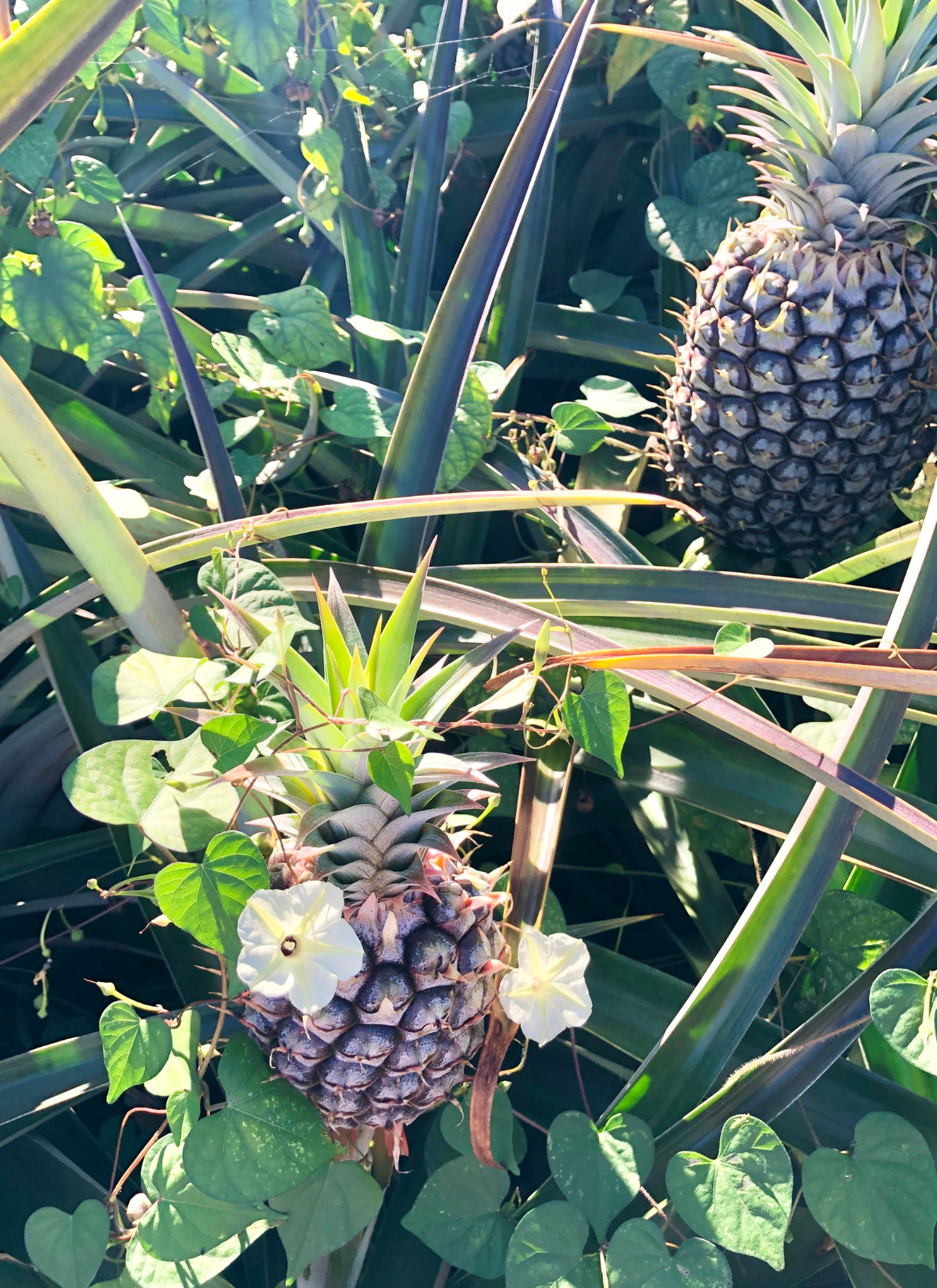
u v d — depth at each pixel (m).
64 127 0.76
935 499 0.50
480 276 0.58
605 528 0.70
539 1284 0.40
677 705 0.49
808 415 0.67
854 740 0.49
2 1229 0.49
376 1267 0.49
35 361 0.81
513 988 0.41
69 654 0.59
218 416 0.81
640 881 0.78
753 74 0.71
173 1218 0.41
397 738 0.36
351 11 0.83
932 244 0.78
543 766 0.52
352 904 0.40
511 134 0.96
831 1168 0.43
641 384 0.93
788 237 0.67
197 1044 0.44
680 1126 0.46
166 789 0.42
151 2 0.73
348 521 0.50
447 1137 0.45
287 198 0.85
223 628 0.45
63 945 0.71
